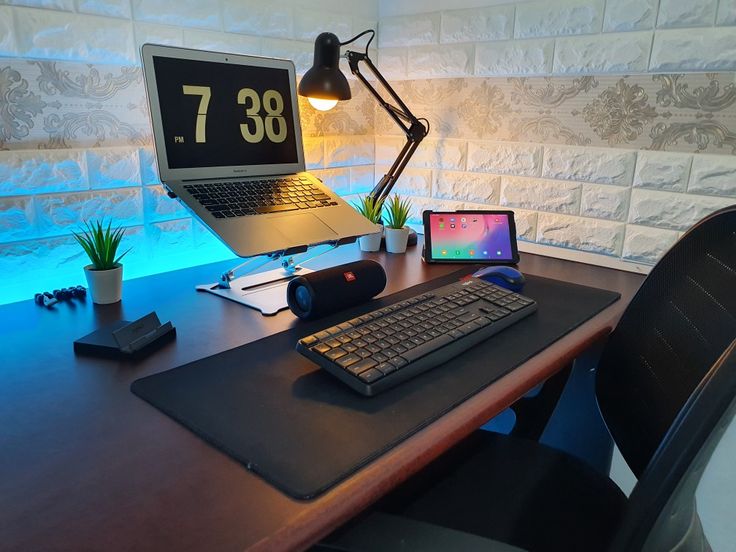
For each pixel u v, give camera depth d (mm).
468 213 1277
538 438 1040
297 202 1114
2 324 876
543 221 1368
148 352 772
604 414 905
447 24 1432
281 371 707
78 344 776
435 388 662
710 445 477
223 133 1085
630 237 1242
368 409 614
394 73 1570
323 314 893
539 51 1290
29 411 615
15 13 954
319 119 1493
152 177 1198
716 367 476
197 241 1308
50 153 1042
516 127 1369
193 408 615
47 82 1016
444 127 1499
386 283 1061
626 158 1218
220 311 938
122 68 1108
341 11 1476
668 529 565
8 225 1016
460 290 931
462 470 903
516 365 728
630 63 1169
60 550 414
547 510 824
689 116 1125
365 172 1647
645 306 829
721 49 1060
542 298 992
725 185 1107
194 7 1181
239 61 1103
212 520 447
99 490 482
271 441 551
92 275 947
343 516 473
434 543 530
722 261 709
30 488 484
